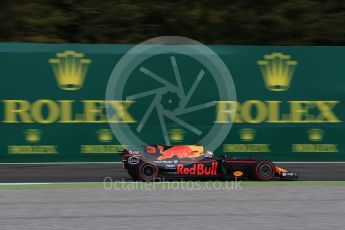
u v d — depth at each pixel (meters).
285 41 72.31
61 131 54.84
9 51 54.31
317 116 57.53
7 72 54.22
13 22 70.00
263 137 56.94
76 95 55.28
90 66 55.62
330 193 36.00
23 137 54.25
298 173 46.53
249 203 32.34
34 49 54.75
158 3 73.25
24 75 54.53
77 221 27.58
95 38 71.38
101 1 73.56
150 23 72.69
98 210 30.22
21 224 26.95
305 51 57.75
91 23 72.00
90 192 36.06
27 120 54.38
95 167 49.88
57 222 27.38
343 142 57.50
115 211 29.97
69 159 54.84
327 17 73.44
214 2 74.44
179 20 72.38
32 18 71.12
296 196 34.78
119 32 71.62
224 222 27.44
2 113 53.97
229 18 72.69
